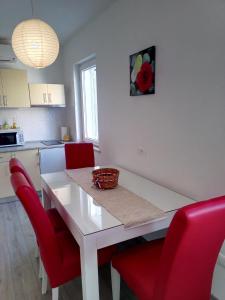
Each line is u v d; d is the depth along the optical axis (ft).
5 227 9.04
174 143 6.02
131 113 7.72
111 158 9.39
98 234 4.09
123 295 5.61
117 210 4.86
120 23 7.68
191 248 3.02
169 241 3.02
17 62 12.37
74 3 7.89
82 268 4.24
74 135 13.10
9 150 11.00
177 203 5.25
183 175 5.83
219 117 4.72
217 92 4.70
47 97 12.26
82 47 10.62
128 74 7.61
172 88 5.86
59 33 10.93
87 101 12.18
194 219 2.79
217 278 5.20
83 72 11.90
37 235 4.33
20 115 12.97
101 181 6.01
